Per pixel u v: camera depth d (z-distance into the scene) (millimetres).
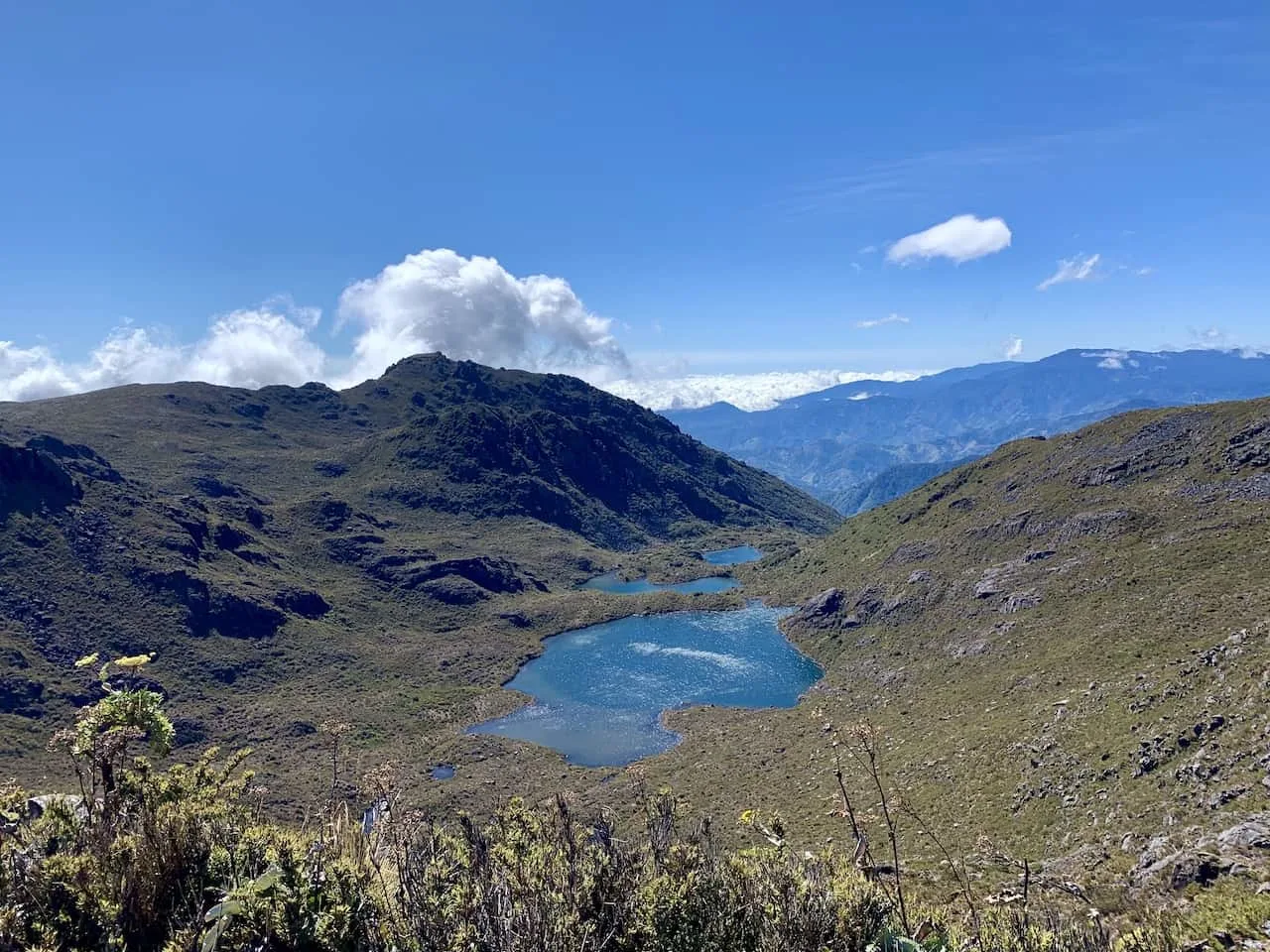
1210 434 101375
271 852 7242
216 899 7082
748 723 88812
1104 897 21125
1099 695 52625
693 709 98812
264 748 89312
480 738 91062
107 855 7035
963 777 49656
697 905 7047
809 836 44219
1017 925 7355
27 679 92000
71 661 101250
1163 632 62625
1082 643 69062
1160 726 42438
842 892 7148
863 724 8492
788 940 6754
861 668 101938
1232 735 37219
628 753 85625
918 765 55188
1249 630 48156
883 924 7039
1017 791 44406
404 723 99625
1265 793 30734
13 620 103000
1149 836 32406
